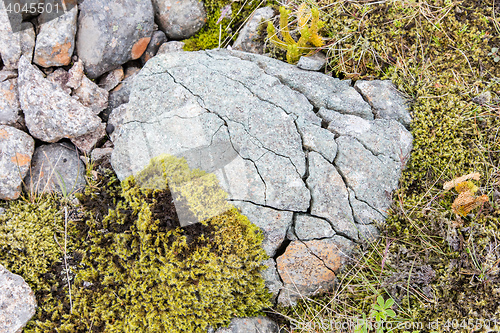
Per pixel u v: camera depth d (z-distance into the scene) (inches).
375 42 34.6
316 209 31.1
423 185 32.3
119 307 30.8
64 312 31.4
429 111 32.8
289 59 34.9
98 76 35.5
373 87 33.3
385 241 31.6
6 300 30.3
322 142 31.4
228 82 32.1
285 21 33.7
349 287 31.4
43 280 31.8
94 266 31.8
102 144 34.7
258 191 30.8
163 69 32.7
